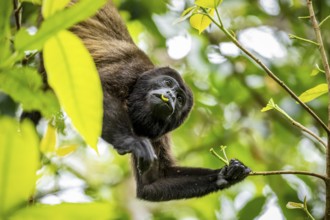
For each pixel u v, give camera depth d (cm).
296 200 1077
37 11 865
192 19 420
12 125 150
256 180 1275
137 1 1121
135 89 812
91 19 867
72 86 198
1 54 186
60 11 179
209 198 1250
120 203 1132
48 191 716
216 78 1275
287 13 1266
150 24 1136
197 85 1280
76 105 198
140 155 604
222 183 748
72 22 181
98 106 198
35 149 150
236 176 730
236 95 1290
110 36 874
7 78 196
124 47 851
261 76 1234
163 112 789
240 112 1323
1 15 182
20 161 149
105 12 895
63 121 544
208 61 1204
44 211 152
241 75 1249
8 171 149
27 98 201
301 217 1054
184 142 1338
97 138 199
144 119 803
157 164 810
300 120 1174
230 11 1255
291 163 1338
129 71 814
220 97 1278
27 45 185
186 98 864
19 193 150
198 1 357
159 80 822
